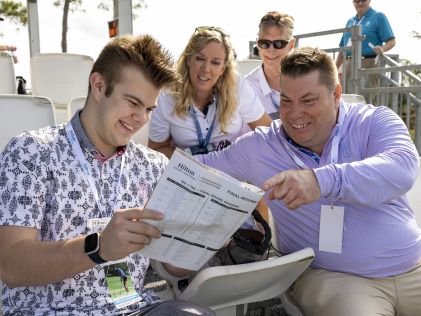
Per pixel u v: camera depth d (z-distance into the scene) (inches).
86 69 187.3
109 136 63.2
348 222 80.7
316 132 82.1
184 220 57.0
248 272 66.8
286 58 81.5
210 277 63.7
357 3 240.1
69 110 115.6
